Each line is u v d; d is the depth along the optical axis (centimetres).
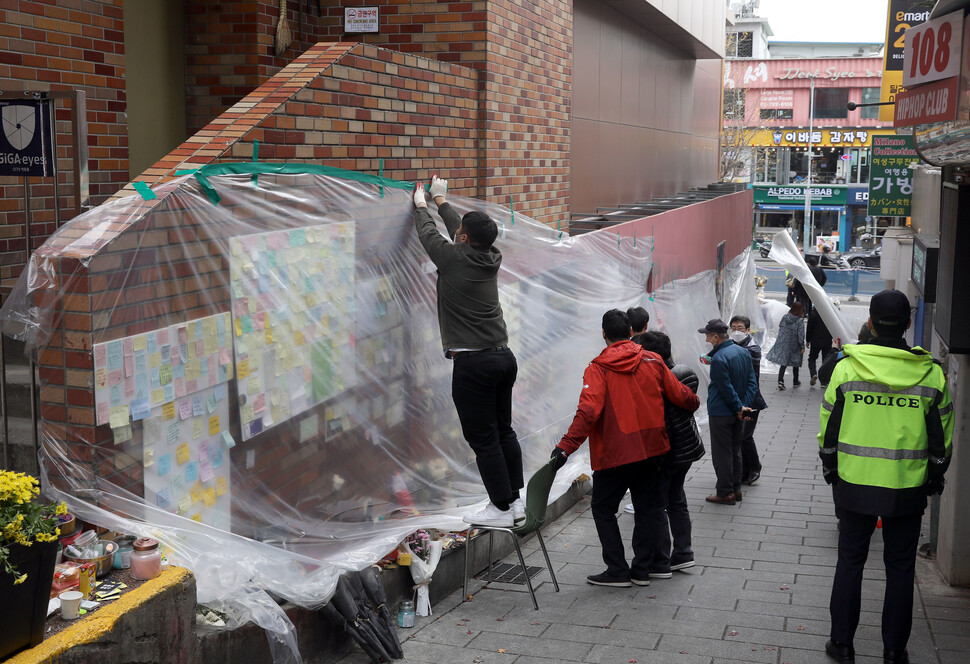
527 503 594
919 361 484
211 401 436
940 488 485
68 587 351
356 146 566
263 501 473
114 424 384
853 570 493
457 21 754
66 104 578
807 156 5284
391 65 606
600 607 588
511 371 571
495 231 554
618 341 624
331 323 523
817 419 1375
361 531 551
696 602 600
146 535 390
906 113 566
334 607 475
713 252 1694
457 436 666
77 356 376
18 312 379
